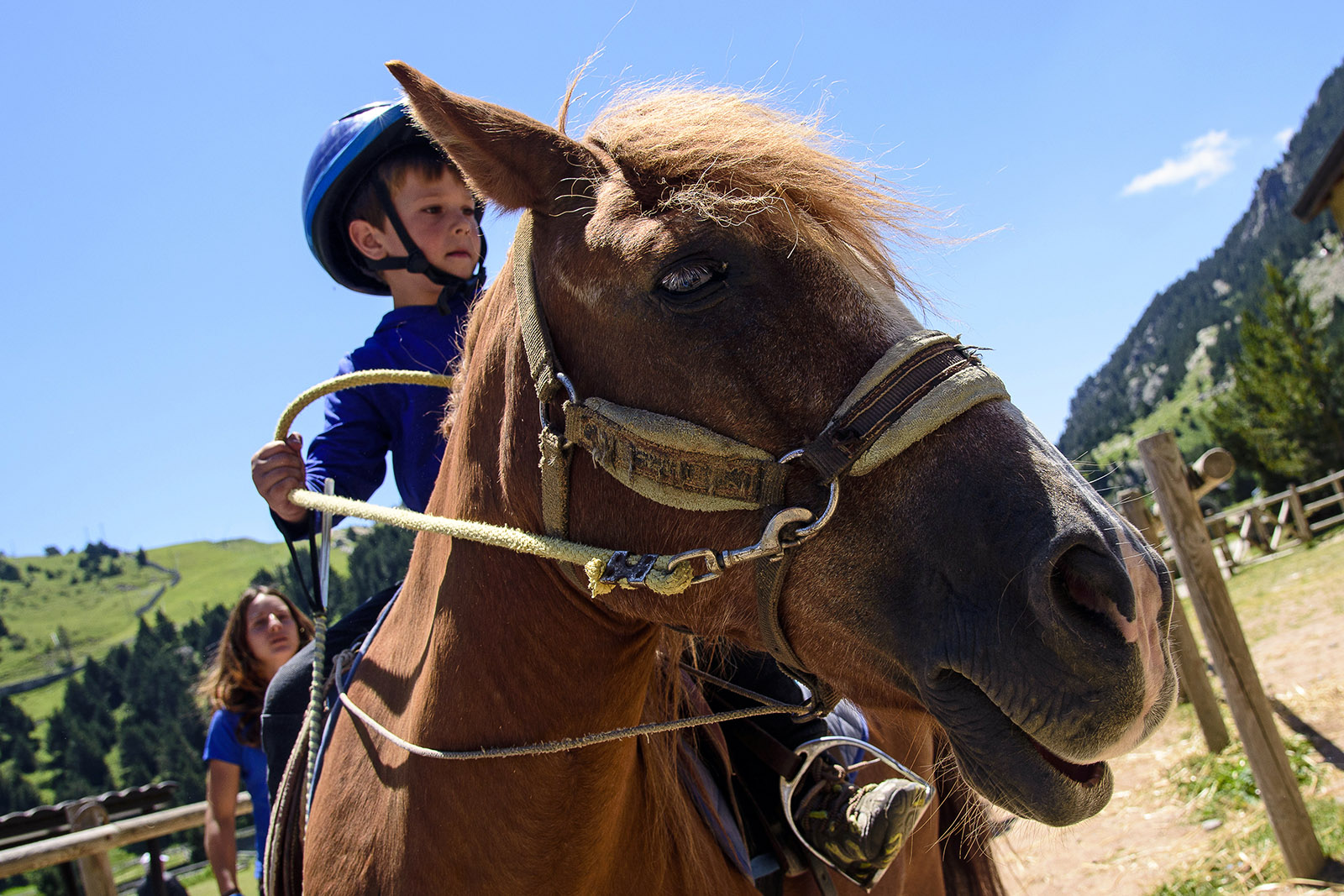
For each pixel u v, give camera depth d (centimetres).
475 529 137
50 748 9100
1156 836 418
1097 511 102
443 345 240
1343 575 842
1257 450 3002
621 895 149
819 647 117
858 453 108
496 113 134
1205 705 485
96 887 419
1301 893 334
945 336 115
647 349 119
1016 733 104
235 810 373
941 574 105
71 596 15700
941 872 249
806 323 113
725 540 117
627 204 123
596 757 136
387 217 244
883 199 130
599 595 126
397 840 145
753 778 184
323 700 188
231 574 15862
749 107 133
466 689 139
